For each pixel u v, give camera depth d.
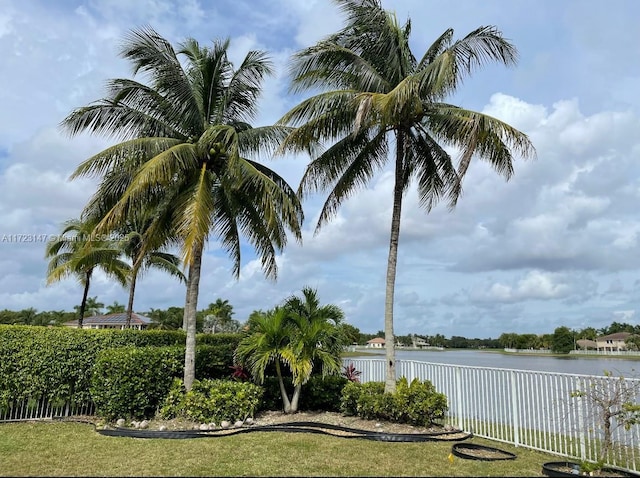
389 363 10.45
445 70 8.91
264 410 11.52
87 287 22.19
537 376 8.38
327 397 11.61
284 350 10.79
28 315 57.75
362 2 10.52
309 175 11.84
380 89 10.75
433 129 10.78
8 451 7.64
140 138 10.45
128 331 12.16
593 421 7.35
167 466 6.80
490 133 9.80
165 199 11.31
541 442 8.20
